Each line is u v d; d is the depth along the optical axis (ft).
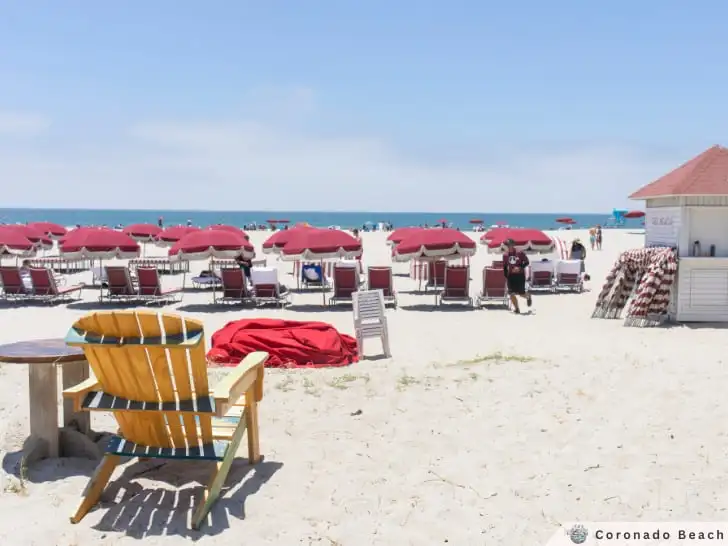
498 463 14.55
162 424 12.68
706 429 15.78
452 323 40.68
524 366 21.59
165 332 11.75
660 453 14.62
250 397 14.46
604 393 18.49
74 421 15.81
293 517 12.53
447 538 11.68
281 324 28.27
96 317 11.73
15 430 16.94
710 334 33.35
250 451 14.79
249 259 52.70
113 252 50.03
